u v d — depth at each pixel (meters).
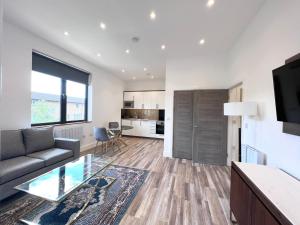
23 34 2.97
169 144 4.35
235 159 3.71
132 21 2.62
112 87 6.44
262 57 2.17
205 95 3.89
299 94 1.37
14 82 2.87
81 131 4.61
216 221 1.85
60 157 2.83
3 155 2.40
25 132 2.79
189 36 3.10
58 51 3.76
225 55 3.92
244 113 2.26
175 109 4.23
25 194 2.22
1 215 1.83
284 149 1.70
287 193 1.20
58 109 4.07
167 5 2.21
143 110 7.68
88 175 2.29
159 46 3.59
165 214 1.95
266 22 2.07
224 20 2.55
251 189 1.37
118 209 2.00
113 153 4.53
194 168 3.51
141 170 3.29
